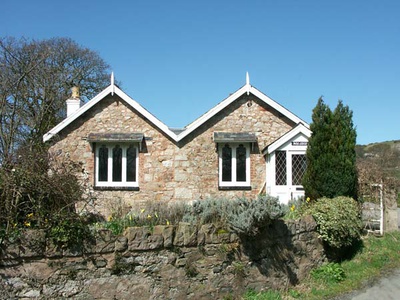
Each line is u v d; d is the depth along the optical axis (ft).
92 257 24.99
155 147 56.08
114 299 25.20
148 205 43.75
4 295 22.91
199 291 27.35
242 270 28.86
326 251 36.19
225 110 56.95
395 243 41.98
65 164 27.99
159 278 26.43
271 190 53.26
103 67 109.60
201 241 27.78
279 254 31.37
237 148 56.85
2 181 23.82
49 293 23.89
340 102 43.34
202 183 55.67
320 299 29.78
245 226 27.73
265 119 56.80
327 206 36.50
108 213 51.70
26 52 88.99
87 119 56.49
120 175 56.08
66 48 101.96
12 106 82.53
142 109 55.93
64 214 24.67
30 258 23.70
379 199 44.83
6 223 23.68
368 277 34.47
